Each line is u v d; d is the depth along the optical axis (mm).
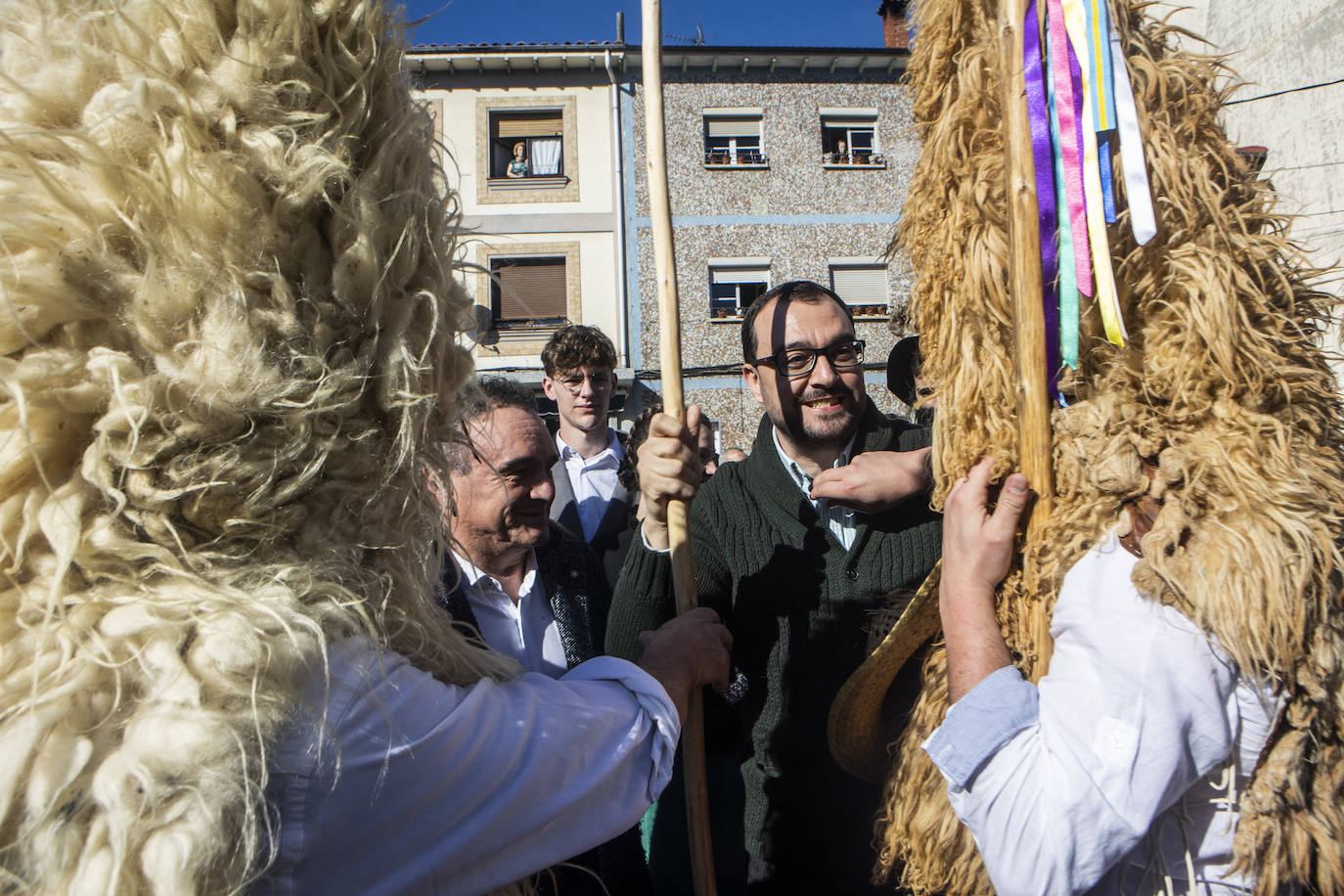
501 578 1718
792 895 1437
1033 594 886
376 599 690
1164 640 752
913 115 1085
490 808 697
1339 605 770
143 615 547
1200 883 787
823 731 1450
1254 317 854
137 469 564
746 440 11102
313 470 625
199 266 582
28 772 506
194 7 611
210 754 519
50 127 592
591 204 11172
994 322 958
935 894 1000
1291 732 769
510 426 1639
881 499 1379
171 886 486
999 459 946
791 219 11336
